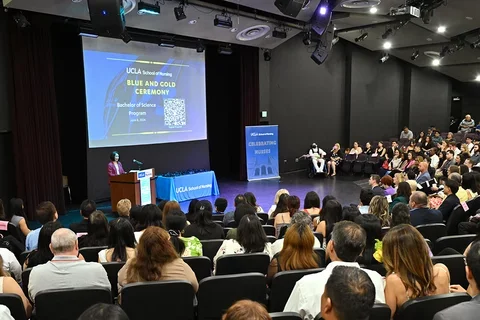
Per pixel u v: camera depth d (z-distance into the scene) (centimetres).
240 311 106
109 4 444
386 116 1605
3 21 705
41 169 764
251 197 540
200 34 932
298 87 1345
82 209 408
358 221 276
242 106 1173
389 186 616
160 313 226
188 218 461
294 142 1357
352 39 1362
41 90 759
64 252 241
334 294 125
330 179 1198
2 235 423
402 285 200
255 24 948
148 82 938
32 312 242
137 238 347
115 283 282
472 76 1694
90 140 855
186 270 247
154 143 959
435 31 1155
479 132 1447
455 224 426
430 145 1289
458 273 263
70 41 877
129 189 763
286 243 253
